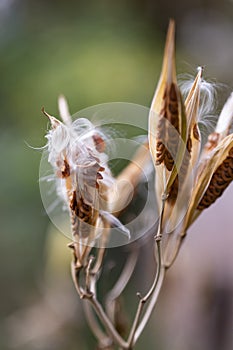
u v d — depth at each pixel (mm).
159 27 1438
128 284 647
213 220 706
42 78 1279
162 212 356
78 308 863
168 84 340
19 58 1339
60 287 843
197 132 354
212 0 1426
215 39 1436
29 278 1191
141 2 1437
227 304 690
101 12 1422
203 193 367
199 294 716
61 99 371
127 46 1355
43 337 901
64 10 1423
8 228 1204
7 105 1289
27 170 1196
